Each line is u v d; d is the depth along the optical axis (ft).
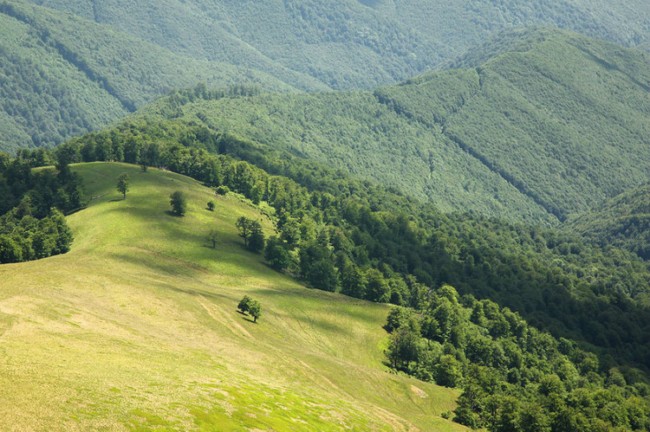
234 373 412.57
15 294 428.56
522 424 517.14
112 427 254.88
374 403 497.46
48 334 364.99
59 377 290.15
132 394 296.51
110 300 500.74
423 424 481.87
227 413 315.58
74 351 346.95
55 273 527.40
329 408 413.18
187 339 469.57
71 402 265.54
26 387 267.39
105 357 352.28
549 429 518.78
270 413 346.13
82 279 529.45
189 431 276.82
